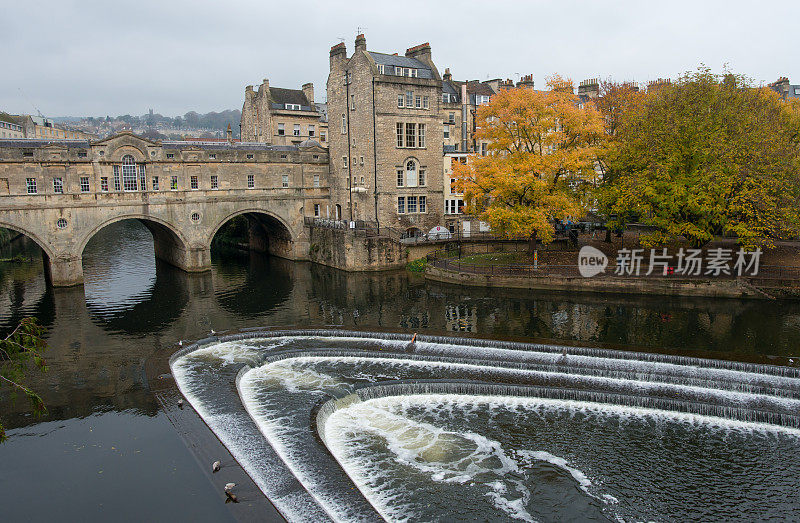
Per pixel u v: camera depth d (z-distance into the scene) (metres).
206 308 41.97
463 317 37.53
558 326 34.88
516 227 44.12
